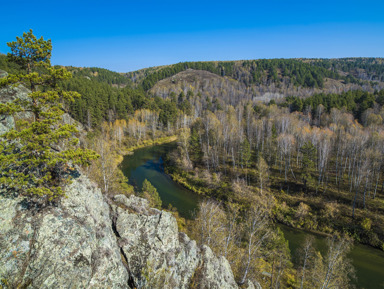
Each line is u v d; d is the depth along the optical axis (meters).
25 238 13.84
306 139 74.38
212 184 60.69
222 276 22.36
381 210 44.53
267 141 78.44
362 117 92.62
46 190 14.91
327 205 47.72
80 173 19.94
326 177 59.19
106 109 114.75
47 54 16.70
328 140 65.31
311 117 108.88
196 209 50.78
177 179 66.75
